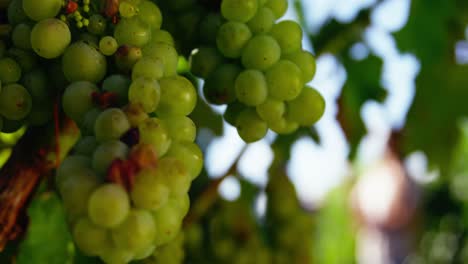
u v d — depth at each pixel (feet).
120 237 1.16
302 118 1.41
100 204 1.14
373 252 6.96
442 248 4.26
